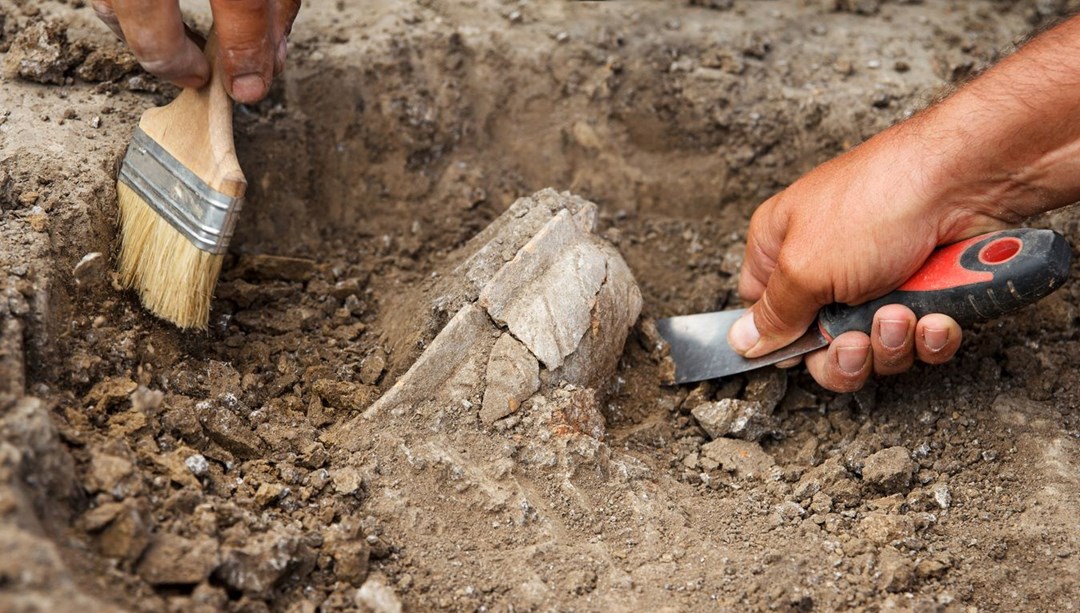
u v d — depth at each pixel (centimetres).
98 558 68
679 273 100
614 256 89
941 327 80
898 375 89
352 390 83
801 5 111
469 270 86
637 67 104
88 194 83
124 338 79
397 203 100
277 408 83
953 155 78
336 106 99
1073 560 77
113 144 86
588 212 89
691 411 87
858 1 111
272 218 96
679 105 104
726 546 78
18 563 63
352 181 100
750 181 104
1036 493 81
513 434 81
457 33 103
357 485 77
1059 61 76
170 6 76
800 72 105
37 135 86
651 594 75
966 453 84
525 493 78
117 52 92
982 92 78
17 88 89
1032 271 77
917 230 80
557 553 76
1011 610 76
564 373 84
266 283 92
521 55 103
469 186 100
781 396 88
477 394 82
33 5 96
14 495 65
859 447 85
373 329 90
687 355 90
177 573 69
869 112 102
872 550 78
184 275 80
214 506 73
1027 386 87
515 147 103
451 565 75
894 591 76
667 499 81
